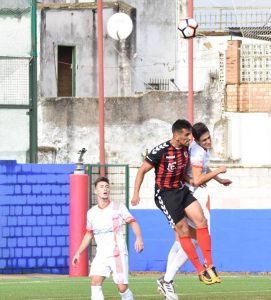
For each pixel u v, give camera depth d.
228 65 108.00
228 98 108.00
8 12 88.56
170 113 108.69
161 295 46.81
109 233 37.53
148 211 68.69
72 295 47.62
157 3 131.12
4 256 65.50
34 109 75.19
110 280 55.97
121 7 120.94
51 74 117.19
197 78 122.50
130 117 109.25
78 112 109.38
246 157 107.62
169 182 39.75
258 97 107.69
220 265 69.44
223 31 122.94
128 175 67.69
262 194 71.19
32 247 66.06
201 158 39.56
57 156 109.56
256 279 58.94
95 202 66.31
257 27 123.12
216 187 70.69
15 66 75.31
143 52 128.38
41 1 124.50
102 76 75.69
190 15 71.75
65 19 118.38
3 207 65.50
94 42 119.94
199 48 122.19
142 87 125.31
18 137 78.94
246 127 107.94
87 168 66.44
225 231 69.38
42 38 116.81
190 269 67.62
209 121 107.88
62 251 66.56
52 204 66.38
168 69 126.31
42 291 49.72
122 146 109.25
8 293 48.69
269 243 69.25
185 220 40.00
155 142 108.88
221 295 46.72
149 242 68.62
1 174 65.56
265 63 107.88
